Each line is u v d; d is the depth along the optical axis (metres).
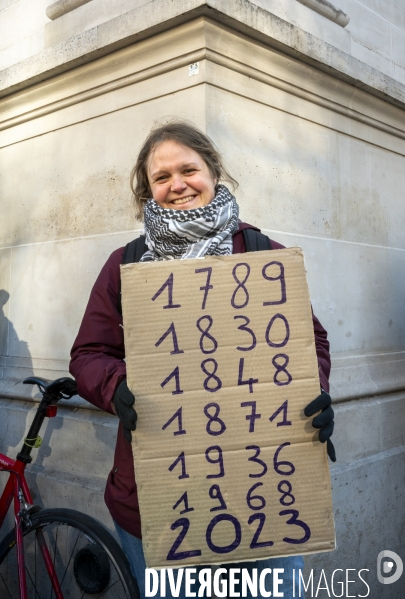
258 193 2.71
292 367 1.49
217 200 1.73
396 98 3.40
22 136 3.38
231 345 1.49
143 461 1.47
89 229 2.96
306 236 2.94
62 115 3.15
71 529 2.52
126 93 2.82
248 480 1.47
